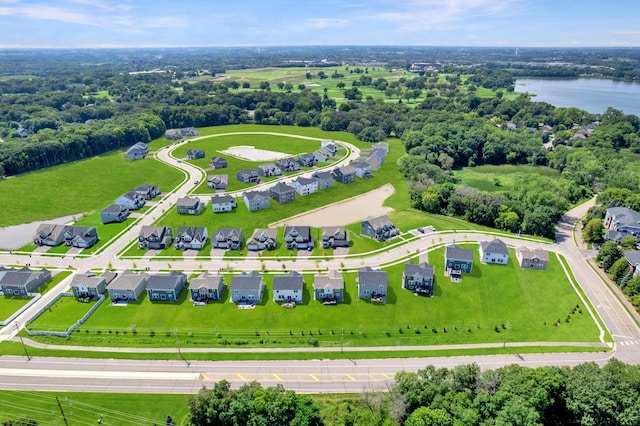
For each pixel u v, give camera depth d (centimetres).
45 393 7506
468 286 10738
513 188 16912
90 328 9169
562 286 10806
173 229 14000
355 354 8488
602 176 18250
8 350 8550
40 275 10806
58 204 16225
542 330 9225
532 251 11781
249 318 9531
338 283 10169
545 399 6538
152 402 7319
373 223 13300
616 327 9288
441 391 6906
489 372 7225
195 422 6688
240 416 6656
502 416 6194
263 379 7831
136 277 10488
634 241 12175
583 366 7212
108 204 16250
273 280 10200
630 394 6456
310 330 9150
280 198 16075
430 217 14875
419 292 10381
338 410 7112
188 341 8806
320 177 17812
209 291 10212
